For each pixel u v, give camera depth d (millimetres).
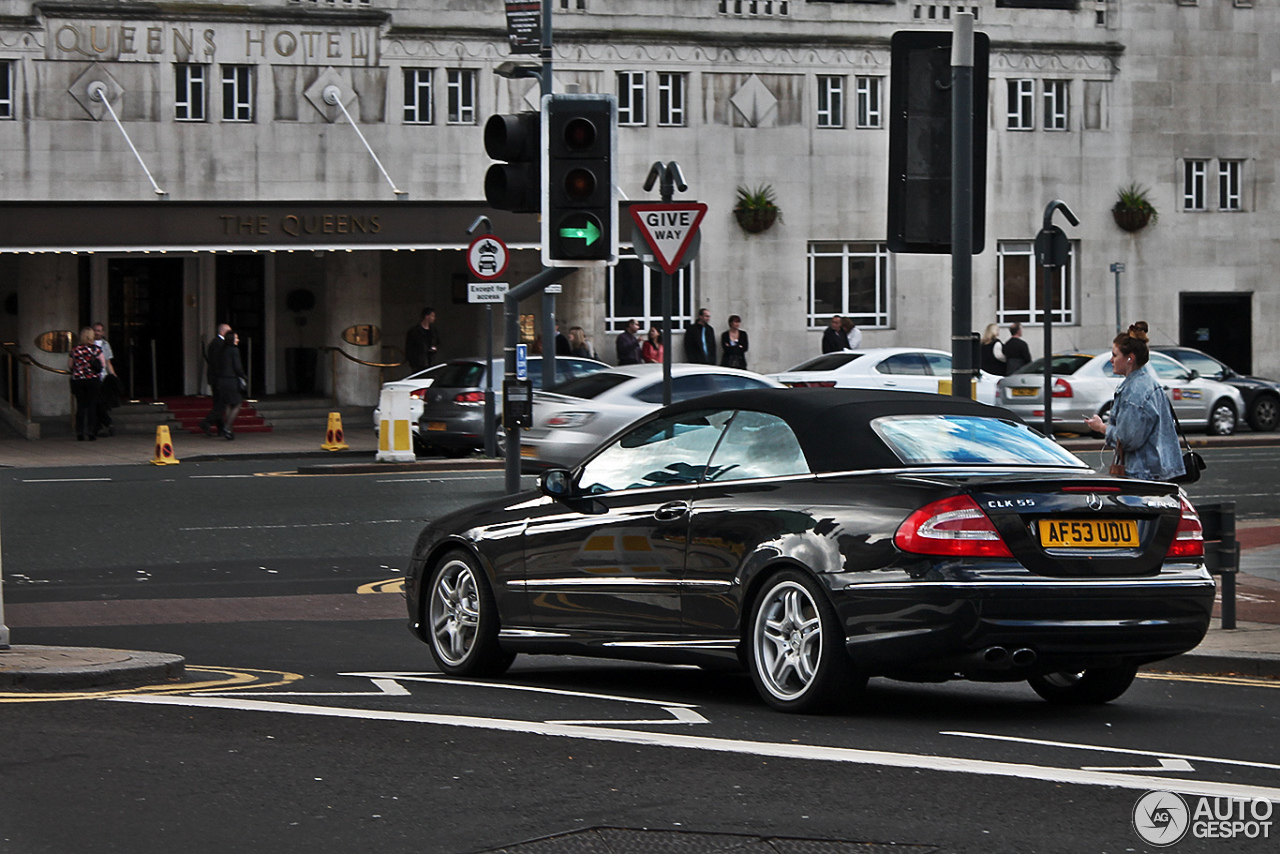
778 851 6652
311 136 40250
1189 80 46344
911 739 9047
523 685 11289
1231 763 8508
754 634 9961
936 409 10375
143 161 39125
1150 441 13594
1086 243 45781
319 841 6781
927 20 44469
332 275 41719
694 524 10281
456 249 39750
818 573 9523
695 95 42938
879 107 44312
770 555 9781
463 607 11711
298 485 26672
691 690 11125
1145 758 8609
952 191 13180
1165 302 46406
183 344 41719
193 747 8609
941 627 9141
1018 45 45031
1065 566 9391
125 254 41062
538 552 11195
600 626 10812
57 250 36625
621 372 25203
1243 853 6691
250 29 39750
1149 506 9680
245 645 13422
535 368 31734
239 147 39844
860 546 9398
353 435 38625
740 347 40281
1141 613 9508
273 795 7559
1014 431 10414
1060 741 9141
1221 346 47188
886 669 9344
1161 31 46031
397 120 40844
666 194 28750
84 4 38625
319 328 42906
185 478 27984
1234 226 46812
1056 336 45719
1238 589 16031
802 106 43688
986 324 45156
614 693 10875
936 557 9203
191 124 39531
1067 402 36000
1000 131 45125
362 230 38719
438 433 31109
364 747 8633
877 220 44312
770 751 8555
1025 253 45531
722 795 7582
